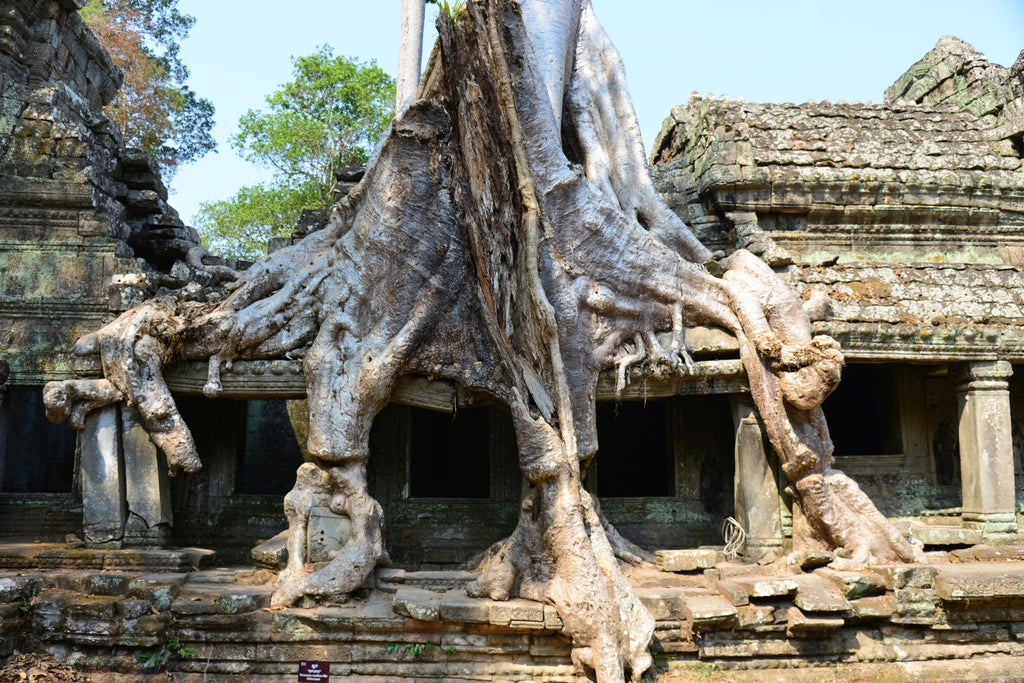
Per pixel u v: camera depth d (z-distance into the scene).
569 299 9.80
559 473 8.73
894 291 11.61
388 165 9.49
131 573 9.29
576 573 8.23
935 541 10.67
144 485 9.91
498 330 9.43
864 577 9.01
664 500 12.29
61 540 11.52
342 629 8.35
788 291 10.52
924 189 13.37
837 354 9.59
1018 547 10.50
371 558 8.92
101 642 8.20
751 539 10.07
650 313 10.33
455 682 8.23
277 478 13.66
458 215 9.61
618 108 12.88
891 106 14.57
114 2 27.45
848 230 13.48
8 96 12.77
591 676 8.17
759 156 13.25
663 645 8.55
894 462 12.90
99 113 14.57
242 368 9.84
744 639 8.73
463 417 14.21
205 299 11.03
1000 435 11.44
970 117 14.53
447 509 11.98
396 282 9.59
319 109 31.61
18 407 14.27
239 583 9.27
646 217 12.06
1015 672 8.90
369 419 9.45
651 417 14.32
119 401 9.92
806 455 9.82
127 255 12.78
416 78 12.45
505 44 9.47
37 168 12.57
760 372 10.02
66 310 12.28
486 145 9.38
